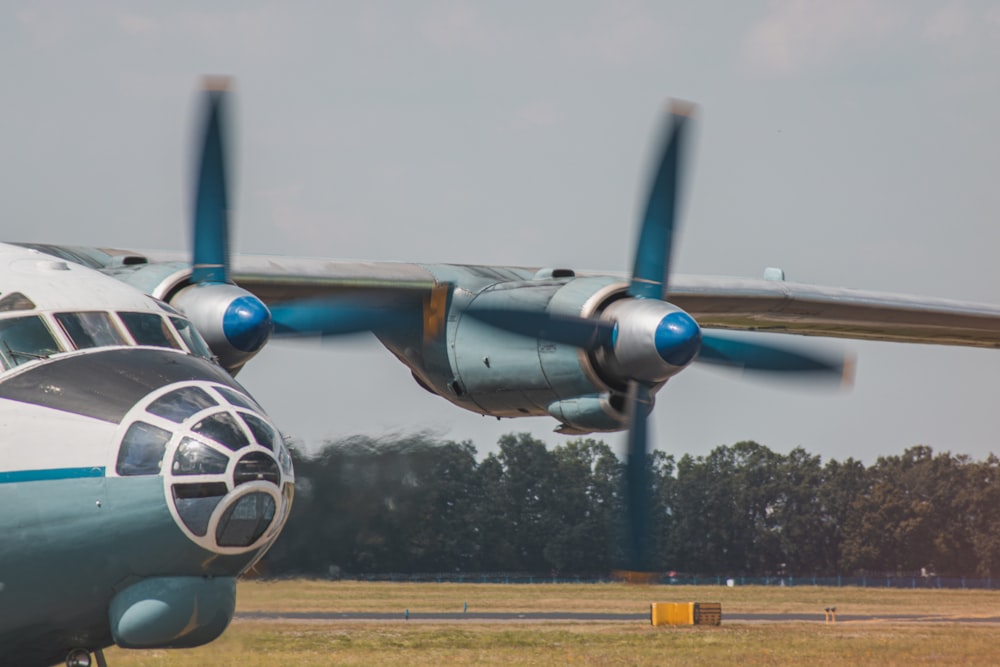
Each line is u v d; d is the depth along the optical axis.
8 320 34.81
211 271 47.25
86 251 50.16
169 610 32.69
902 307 67.75
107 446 32.59
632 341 48.00
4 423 33.12
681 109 51.34
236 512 32.66
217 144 47.72
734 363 53.06
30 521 32.62
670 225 51.31
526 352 50.03
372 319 51.84
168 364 34.94
